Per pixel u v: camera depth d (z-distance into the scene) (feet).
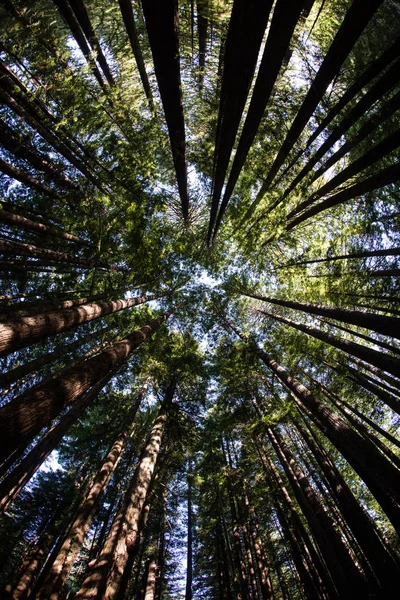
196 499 49.98
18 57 22.15
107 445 43.19
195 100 30.17
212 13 19.88
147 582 34.83
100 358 17.83
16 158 28.12
